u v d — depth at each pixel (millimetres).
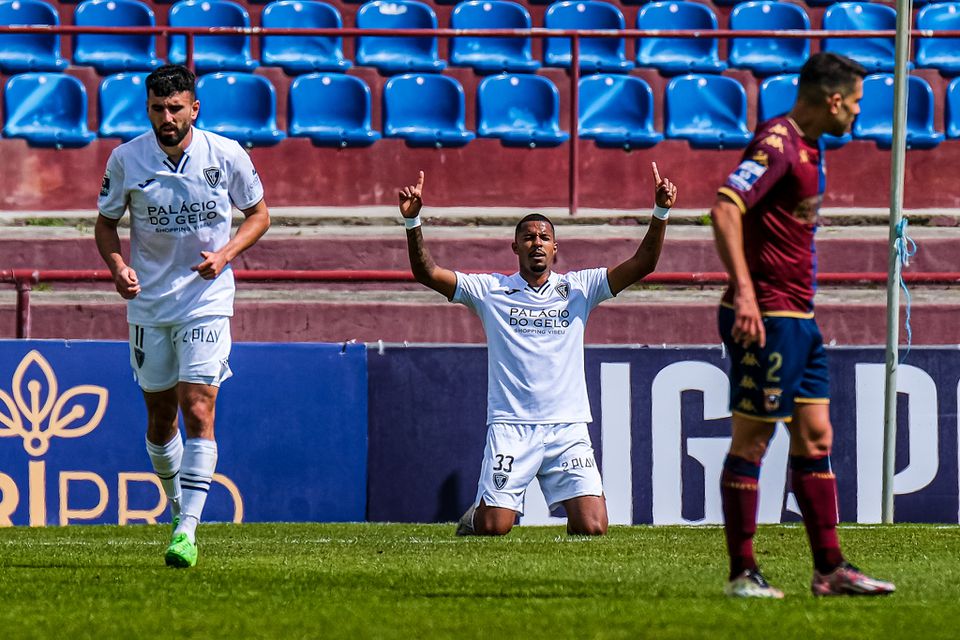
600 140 39969
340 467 28016
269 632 11180
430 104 42344
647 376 28219
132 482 27312
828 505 14156
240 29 36375
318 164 39219
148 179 18719
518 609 12617
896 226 27844
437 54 45219
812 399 14078
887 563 18188
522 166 39656
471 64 44344
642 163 40031
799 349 13695
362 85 42125
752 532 13969
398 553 19672
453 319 32938
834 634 11000
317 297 33281
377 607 12797
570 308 24906
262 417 27797
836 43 46375
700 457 28266
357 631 11172
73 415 27156
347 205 39188
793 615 12102
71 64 44000
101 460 27203
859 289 34438
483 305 24781
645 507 28141
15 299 33094
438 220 37094
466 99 43250
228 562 18109
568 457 24484
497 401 24578
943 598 13820
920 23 46812
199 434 18391
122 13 44656
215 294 18906
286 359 27953
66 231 35250
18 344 26969
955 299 34000
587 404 24906
